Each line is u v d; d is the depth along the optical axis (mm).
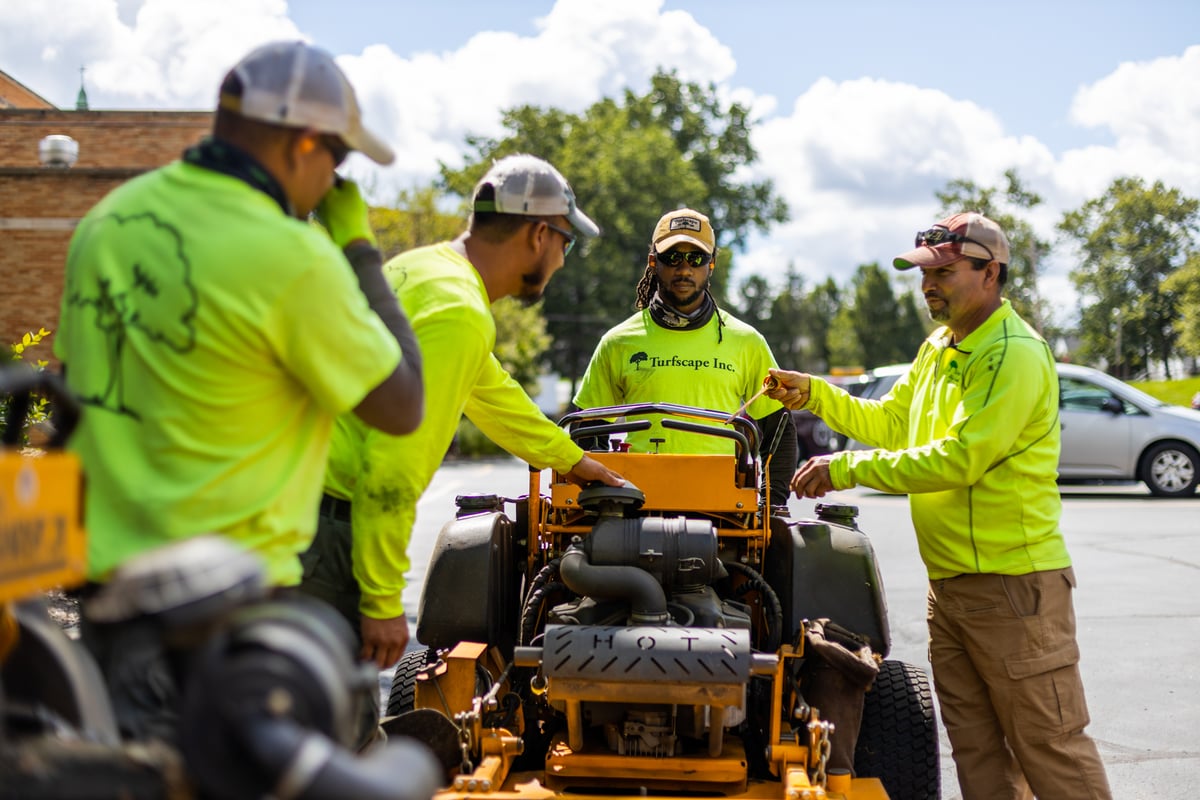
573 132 52531
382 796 1560
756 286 94500
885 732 3893
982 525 3770
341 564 3064
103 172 18344
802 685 3734
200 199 2199
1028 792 4031
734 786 3439
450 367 3008
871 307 93125
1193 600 8578
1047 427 3779
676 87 58250
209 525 2150
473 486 19750
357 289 2307
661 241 4988
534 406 3750
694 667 3203
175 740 1819
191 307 2129
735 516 4086
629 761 3396
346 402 2242
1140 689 6234
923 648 7125
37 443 6793
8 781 1630
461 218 32562
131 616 1662
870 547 3943
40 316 18359
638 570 3449
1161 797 4621
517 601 4312
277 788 1539
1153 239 56469
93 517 2123
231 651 1633
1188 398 35750
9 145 21266
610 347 5191
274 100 2229
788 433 5145
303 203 2406
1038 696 3707
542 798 3102
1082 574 9695
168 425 2137
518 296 3457
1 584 1647
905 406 4398
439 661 3752
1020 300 53406
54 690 1959
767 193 59000
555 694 3279
